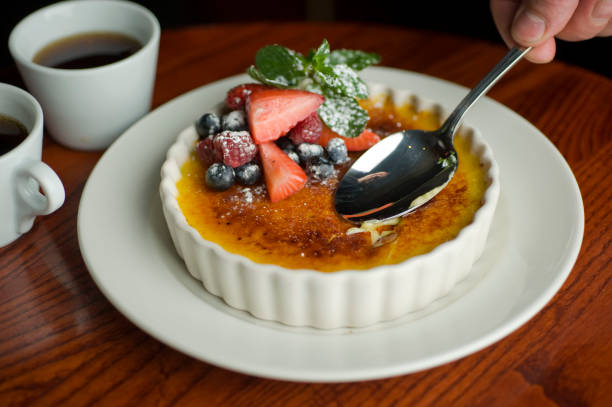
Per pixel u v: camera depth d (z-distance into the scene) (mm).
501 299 292
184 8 771
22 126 343
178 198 333
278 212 325
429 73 436
